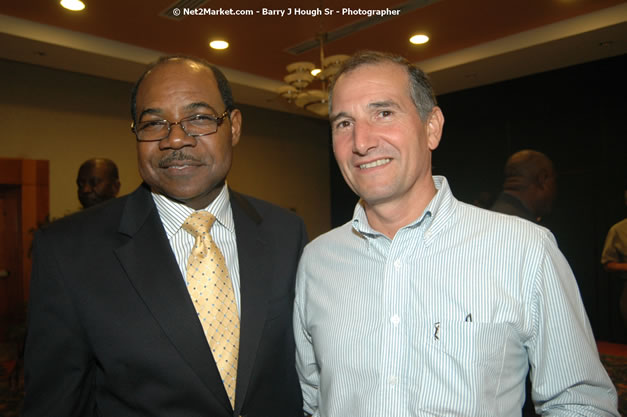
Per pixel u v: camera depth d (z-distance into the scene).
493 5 3.99
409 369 1.05
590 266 5.45
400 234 1.12
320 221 8.46
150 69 1.22
